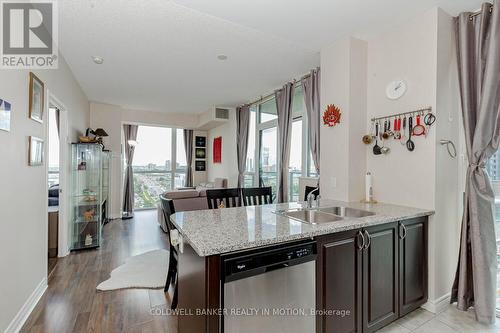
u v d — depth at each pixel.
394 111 2.51
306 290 1.53
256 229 1.60
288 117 4.12
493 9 2.02
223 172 6.69
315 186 3.42
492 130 2.05
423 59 2.28
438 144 2.21
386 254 1.92
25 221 2.12
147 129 7.37
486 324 1.99
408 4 2.14
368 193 2.67
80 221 3.88
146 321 2.05
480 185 2.08
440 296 2.23
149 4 2.19
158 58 3.31
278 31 2.60
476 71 2.16
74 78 4.02
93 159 4.05
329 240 1.65
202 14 2.32
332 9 2.22
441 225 2.24
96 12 2.31
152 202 7.43
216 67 3.60
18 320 1.96
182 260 1.69
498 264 2.24
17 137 1.98
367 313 1.81
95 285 2.65
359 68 2.71
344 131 2.67
